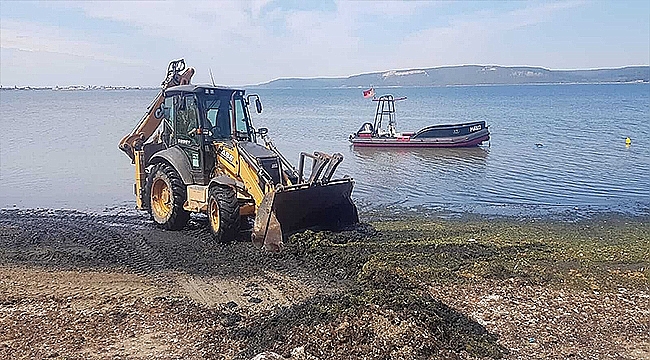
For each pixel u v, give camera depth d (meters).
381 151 26.44
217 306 7.15
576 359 5.80
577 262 9.23
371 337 5.67
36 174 18.77
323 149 27.41
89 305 7.14
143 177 12.15
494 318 6.76
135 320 6.68
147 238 10.45
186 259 9.09
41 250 9.67
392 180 18.33
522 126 39.59
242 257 9.10
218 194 9.80
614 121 43.47
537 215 13.41
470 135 26.95
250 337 6.14
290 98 125.00
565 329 6.49
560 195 15.83
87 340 6.14
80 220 12.33
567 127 38.38
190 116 10.82
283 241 9.39
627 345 6.11
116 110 63.56
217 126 10.84
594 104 72.50
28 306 7.09
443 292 7.59
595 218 13.11
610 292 7.68
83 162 21.39
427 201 15.05
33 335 6.24
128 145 12.56
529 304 7.20
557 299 7.39
